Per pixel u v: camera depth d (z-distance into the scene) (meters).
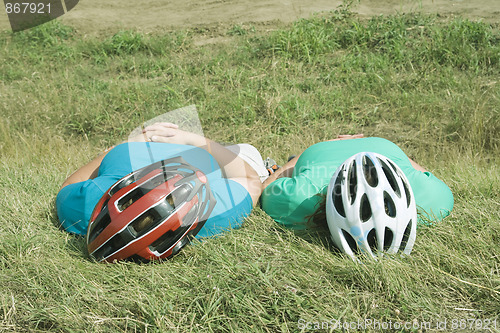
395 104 6.32
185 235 3.05
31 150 5.53
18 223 3.56
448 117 5.99
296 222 3.41
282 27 8.18
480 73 6.63
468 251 3.14
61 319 2.63
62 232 3.45
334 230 3.07
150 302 2.74
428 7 8.23
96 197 3.29
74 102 6.74
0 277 2.93
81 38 8.64
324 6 8.82
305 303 2.71
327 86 6.75
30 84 7.34
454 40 7.04
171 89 6.66
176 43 8.09
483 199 3.79
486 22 7.52
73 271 3.03
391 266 2.91
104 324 2.63
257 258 3.10
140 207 2.88
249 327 2.62
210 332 2.58
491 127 5.49
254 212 3.58
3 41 8.60
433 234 3.29
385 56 7.10
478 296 2.78
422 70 6.69
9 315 2.69
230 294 2.79
